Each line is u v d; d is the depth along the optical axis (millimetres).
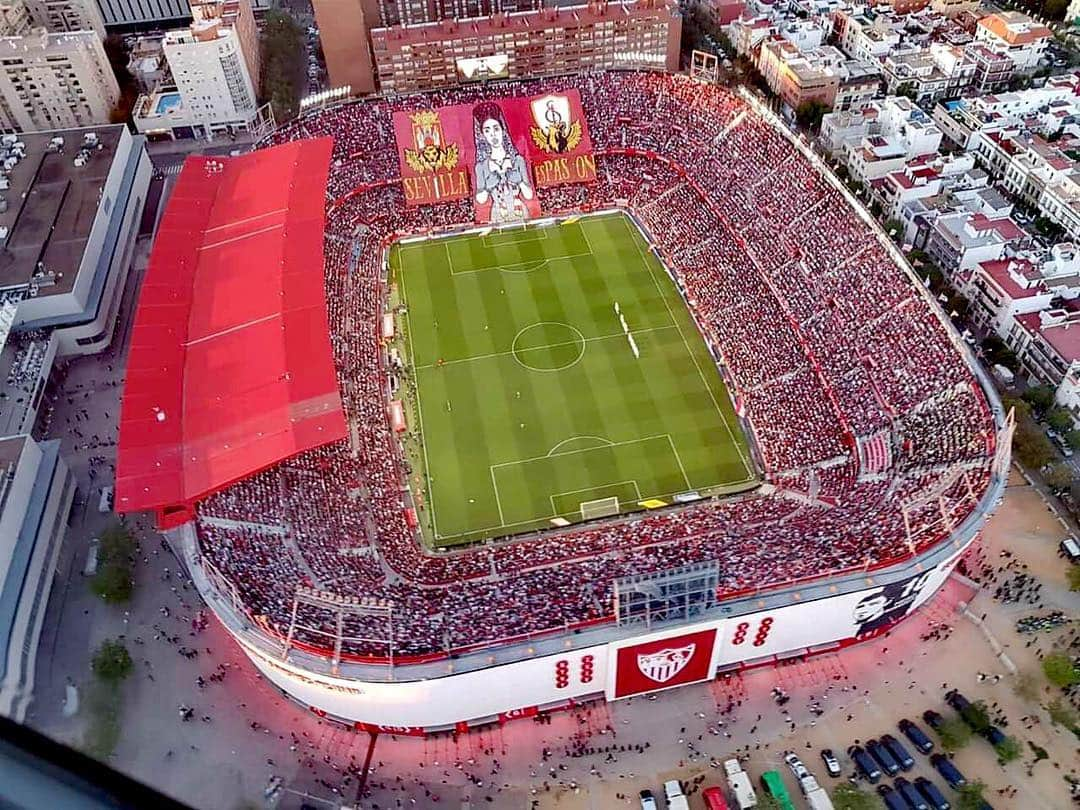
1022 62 188250
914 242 145500
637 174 157500
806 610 82625
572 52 186125
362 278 141250
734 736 83562
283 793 79750
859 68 185250
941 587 94812
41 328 125188
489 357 127062
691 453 110625
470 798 79938
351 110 162625
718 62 199500
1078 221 141750
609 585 86875
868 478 100062
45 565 96938
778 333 121812
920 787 78312
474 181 154375
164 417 101062
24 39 176125
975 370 104750
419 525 102938
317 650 79438
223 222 131500
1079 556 96938
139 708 84812
